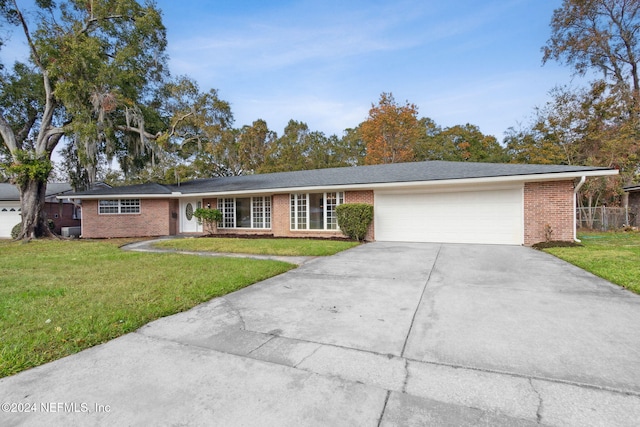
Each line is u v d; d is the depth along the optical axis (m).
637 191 17.78
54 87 15.98
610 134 19.31
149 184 19.09
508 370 2.57
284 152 33.31
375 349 3.00
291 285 5.51
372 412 2.06
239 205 16.34
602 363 2.65
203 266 7.05
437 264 7.21
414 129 29.53
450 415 2.02
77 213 22.55
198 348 3.07
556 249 8.88
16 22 15.16
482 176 10.34
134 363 2.77
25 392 2.34
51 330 3.44
